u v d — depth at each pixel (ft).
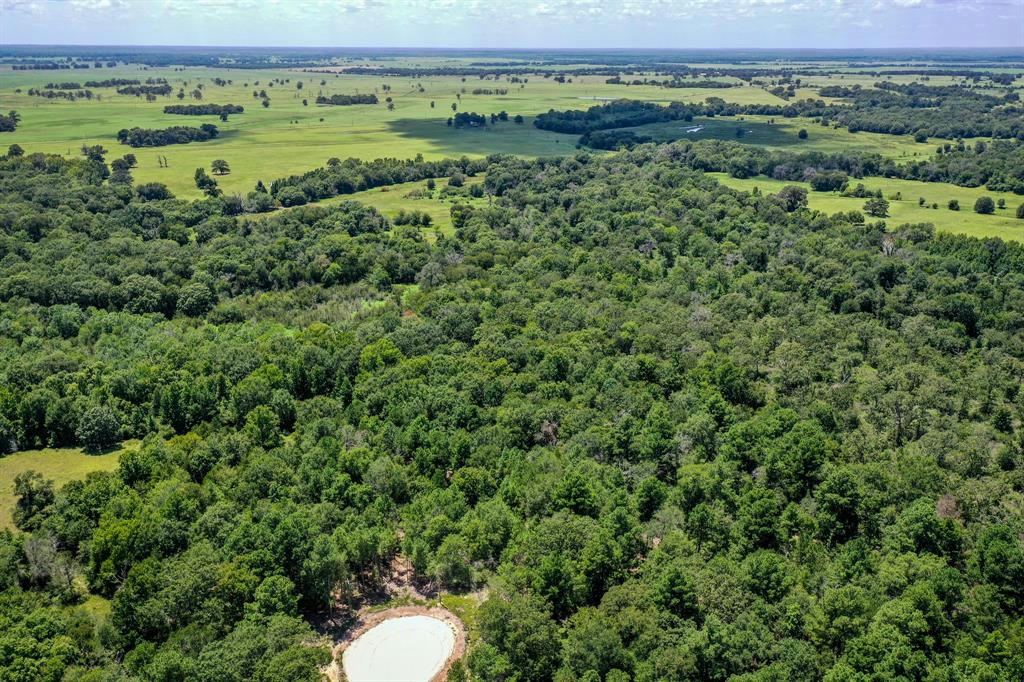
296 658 261.24
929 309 580.30
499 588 303.27
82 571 333.21
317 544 307.99
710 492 351.46
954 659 257.14
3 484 397.39
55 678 260.42
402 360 502.38
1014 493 360.07
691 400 438.81
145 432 452.76
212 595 291.38
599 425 414.00
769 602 287.89
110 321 596.29
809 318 573.74
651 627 269.85
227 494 357.82
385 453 395.34
